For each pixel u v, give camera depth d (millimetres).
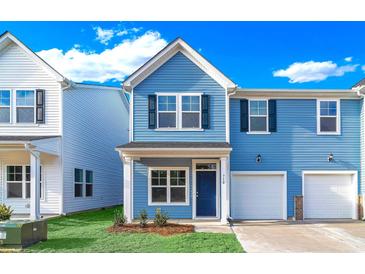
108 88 26109
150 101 17734
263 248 11625
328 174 18516
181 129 17719
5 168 19312
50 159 19219
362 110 18438
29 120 19234
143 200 17578
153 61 17578
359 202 18297
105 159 26438
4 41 19031
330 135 18531
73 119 20938
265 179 18438
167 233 13523
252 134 18328
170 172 17750
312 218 18438
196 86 17875
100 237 12875
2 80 19234
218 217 17531
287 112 18500
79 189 21734
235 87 17641
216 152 16281
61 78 19125
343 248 11719
